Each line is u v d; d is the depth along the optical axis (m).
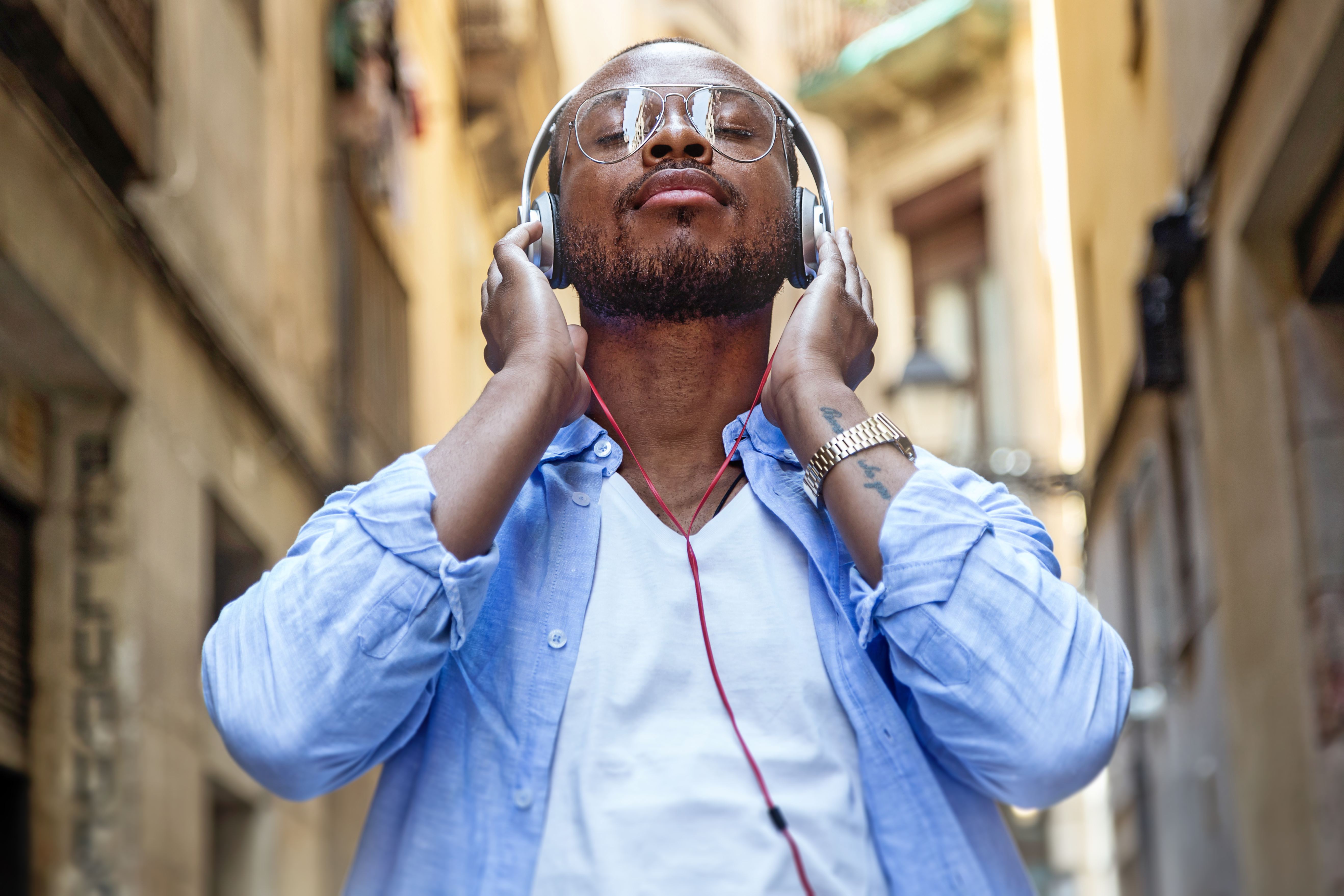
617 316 1.64
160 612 5.56
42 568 5.25
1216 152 5.36
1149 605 8.06
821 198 1.76
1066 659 1.38
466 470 1.42
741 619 1.46
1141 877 9.40
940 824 1.41
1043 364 13.97
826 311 1.57
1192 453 6.45
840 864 1.38
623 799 1.38
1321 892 4.71
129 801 5.15
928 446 8.78
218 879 6.70
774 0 18.86
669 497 1.60
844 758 1.43
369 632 1.36
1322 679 4.74
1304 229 5.00
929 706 1.40
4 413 5.01
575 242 1.64
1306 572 4.84
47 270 4.57
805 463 1.48
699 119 1.62
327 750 1.37
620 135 1.63
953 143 15.12
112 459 5.36
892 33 15.27
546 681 1.43
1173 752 7.83
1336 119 4.30
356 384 8.64
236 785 6.46
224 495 6.50
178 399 5.93
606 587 1.49
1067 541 12.16
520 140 13.59
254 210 7.12
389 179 9.20
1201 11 5.45
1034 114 14.40
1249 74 4.79
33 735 5.14
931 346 15.11
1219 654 6.19
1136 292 6.50
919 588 1.38
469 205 13.75
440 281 11.88
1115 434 8.28
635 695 1.42
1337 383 4.87
